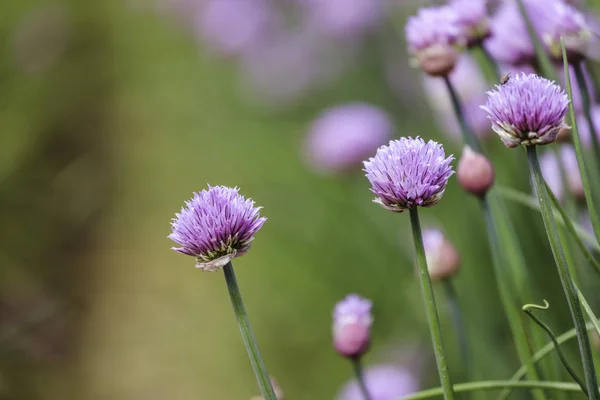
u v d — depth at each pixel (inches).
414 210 23.6
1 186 81.0
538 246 31.9
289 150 69.9
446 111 33.6
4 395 61.8
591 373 23.3
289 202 60.5
